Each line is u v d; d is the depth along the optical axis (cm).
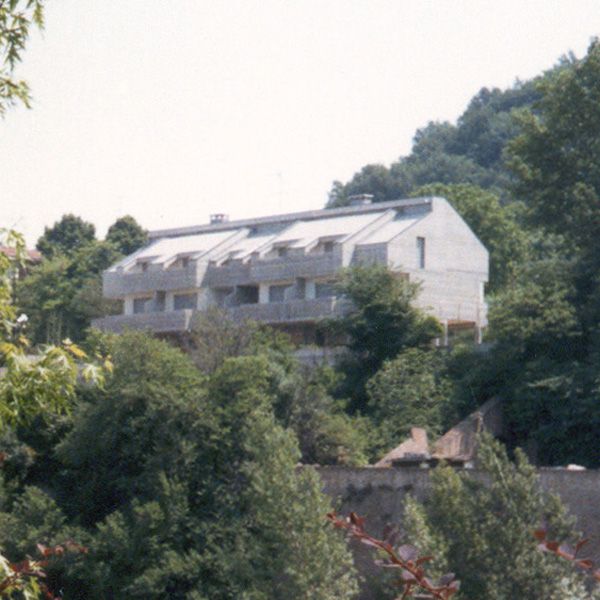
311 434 15512
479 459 11638
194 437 13850
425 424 16225
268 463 12275
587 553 11856
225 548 12938
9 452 14600
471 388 16488
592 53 17875
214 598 12575
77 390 14712
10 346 5650
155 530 13125
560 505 10869
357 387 17438
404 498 13188
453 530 10919
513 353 16225
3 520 13338
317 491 11706
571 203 17638
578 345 16150
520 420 15875
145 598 12688
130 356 14450
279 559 11581
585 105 17675
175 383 14350
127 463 14175
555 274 17325
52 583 13138
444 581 2783
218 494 13500
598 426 15200
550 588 10406
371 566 12319
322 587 11288
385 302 17862
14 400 5578
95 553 13038
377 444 16062
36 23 6022
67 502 14412
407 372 16850
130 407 14200
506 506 10856
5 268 6000
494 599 10569
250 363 14275
